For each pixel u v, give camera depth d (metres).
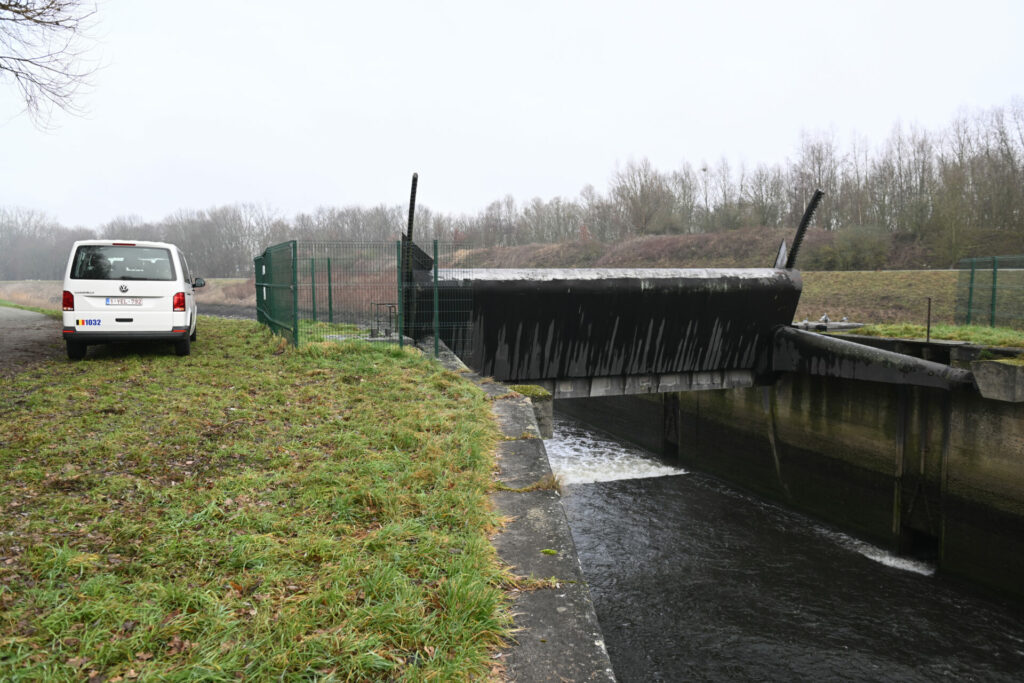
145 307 10.52
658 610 12.27
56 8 10.34
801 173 62.94
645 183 71.25
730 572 13.89
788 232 52.03
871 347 15.10
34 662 2.58
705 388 17.56
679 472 21.70
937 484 14.20
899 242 44.38
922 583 13.49
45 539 3.72
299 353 11.24
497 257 71.19
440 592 3.32
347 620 2.97
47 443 5.65
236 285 53.69
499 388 9.22
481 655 2.84
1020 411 12.43
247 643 2.75
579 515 17.19
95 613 2.91
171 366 10.02
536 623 3.23
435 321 11.91
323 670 2.63
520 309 14.52
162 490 4.60
